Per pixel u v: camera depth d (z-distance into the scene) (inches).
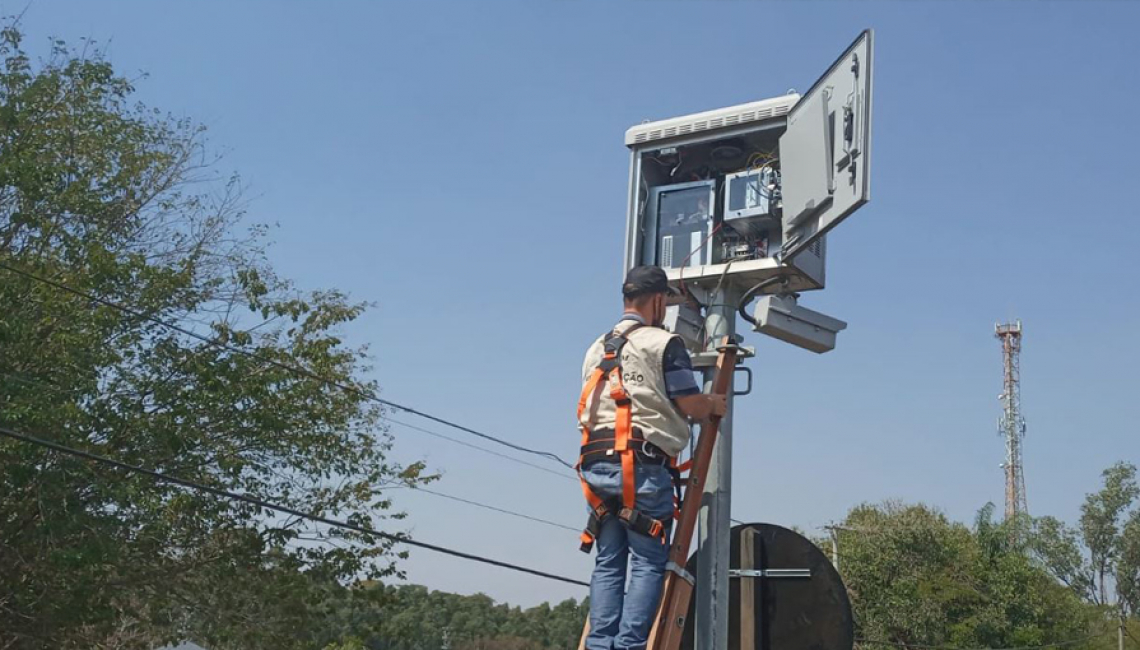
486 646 3405.5
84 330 687.7
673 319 234.7
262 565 765.3
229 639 732.0
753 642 227.9
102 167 758.5
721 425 210.5
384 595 796.6
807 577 227.6
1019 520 2016.5
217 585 743.7
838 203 204.7
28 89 713.0
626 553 164.6
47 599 685.9
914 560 1594.5
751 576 231.8
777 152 246.7
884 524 1644.9
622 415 160.7
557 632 3459.6
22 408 617.6
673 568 164.6
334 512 792.3
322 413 792.9
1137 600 1955.0
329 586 779.4
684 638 213.3
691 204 253.4
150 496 677.3
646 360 163.0
